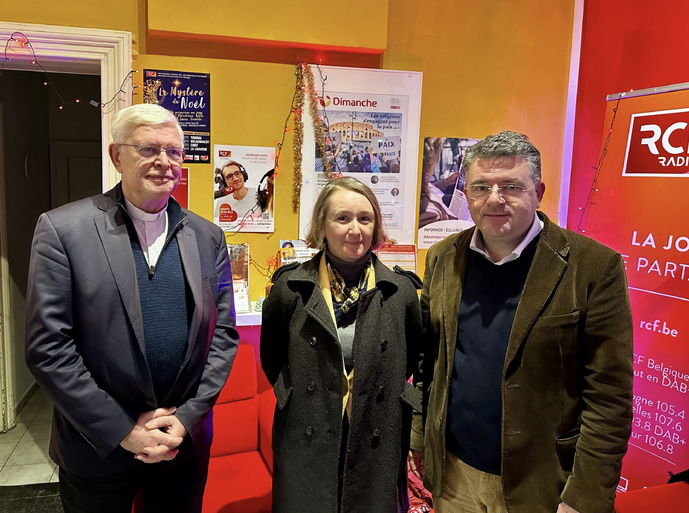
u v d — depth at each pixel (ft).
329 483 4.84
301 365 4.98
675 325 7.09
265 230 8.62
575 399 4.53
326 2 8.13
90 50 7.50
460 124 9.37
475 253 5.06
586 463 4.29
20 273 11.76
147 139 4.64
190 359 4.96
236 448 7.49
